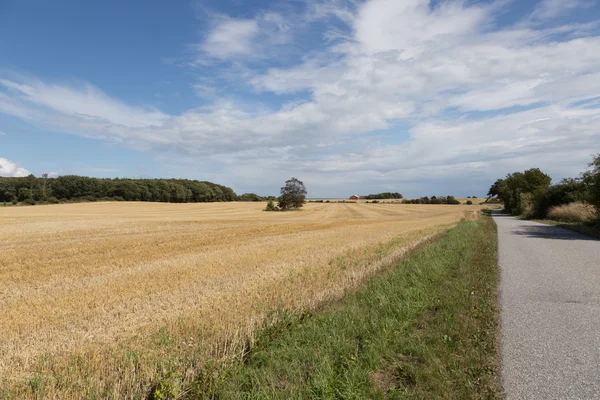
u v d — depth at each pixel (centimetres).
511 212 6519
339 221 4362
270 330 584
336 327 570
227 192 13662
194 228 3052
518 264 1110
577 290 784
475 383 394
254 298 803
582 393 370
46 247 1867
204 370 444
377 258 1334
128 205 8281
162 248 1838
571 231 2291
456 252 1285
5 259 1510
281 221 4269
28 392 413
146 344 543
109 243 2030
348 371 424
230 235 2488
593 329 548
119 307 771
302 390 392
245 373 445
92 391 411
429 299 700
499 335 529
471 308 635
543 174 6269
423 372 414
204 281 1025
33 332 630
